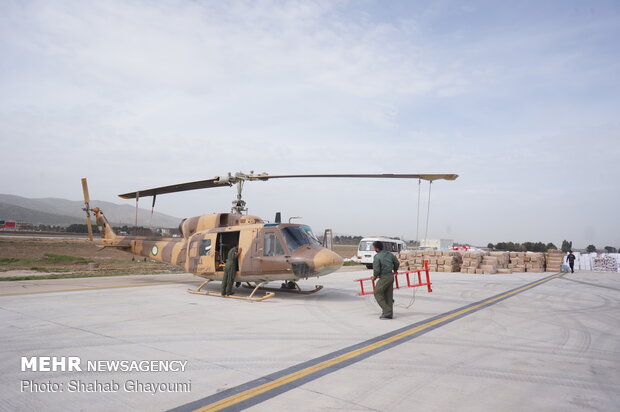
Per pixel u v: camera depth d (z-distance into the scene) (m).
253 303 10.55
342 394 4.10
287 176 11.12
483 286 16.59
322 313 9.14
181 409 3.68
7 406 3.76
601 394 4.31
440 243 40.09
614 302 12.60
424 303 11.11
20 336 6.47
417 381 4.57
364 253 27.48
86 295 11.28
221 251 12.16
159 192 13.96
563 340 6.96
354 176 10.20
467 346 6.32
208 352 5.66
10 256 27.97
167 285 14.34
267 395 4.04
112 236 16.02
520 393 4.28
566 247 85.19
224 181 12.35
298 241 11.02
